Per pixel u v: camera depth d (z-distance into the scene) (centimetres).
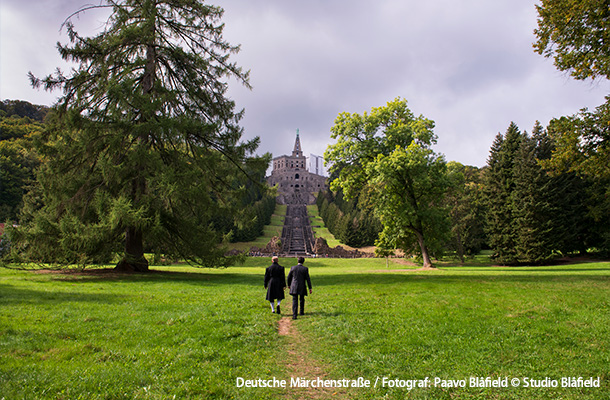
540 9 1320
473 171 6675
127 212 1573
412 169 2673
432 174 2770
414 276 1891
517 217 4016
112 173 1659
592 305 938
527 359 607
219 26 2208
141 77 2092
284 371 581
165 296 1145
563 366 572
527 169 3950
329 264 5159
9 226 1595
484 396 492
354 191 3188
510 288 1276
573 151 1395
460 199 4750
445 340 704
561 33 1303
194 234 1958
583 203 3812
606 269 2538
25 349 570
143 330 724
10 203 5497
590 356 602
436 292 1229
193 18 2131
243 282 1741
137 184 1883
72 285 1335
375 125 2992
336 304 1086
